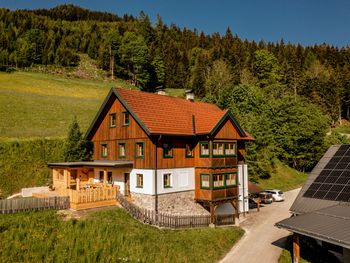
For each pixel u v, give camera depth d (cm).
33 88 7606
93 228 2159
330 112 9038
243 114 6356
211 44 15800
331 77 9594
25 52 10344
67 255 1823
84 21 19438
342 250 1981
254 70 11100
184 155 2933
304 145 5916
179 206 2841
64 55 11225
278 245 2384
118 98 2939
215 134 2891
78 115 5738
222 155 2955
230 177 3053
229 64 10700
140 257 1945
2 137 3978
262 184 4928
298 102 6456
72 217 2342
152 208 2647
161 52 11962
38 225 2116
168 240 2253
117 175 3050
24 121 4878
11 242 1870
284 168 5819
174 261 2009
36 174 3675
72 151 3694
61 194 2723
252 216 3253
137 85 10462
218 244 2356
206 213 3059
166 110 3048
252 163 4766
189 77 11562
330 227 1725
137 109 2833
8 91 6619
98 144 3316
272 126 6241
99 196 2633
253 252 2259
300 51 13425
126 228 2288
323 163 2544
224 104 6944
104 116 3241
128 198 2844
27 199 2372
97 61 11969
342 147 2567
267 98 7781
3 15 13588
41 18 16025
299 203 2281
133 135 2873
